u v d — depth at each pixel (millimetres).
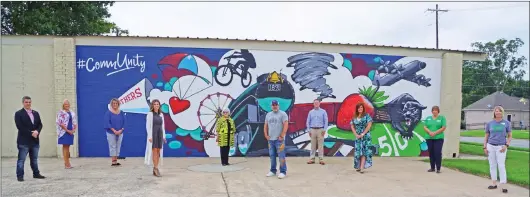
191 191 7656
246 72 12820
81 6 21469
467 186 8664
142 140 12414
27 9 20219
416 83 13883
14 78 12180
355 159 10383
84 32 22422
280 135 9312
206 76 12664
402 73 13773
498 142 8344
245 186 8219
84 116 12273
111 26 29125
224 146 10859
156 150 9172
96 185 8086
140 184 8219
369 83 13523
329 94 13266
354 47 13430
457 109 13930
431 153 10547
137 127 12414
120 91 12375
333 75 13312
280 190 7898
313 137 11625
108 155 12328
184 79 12586
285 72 13016
